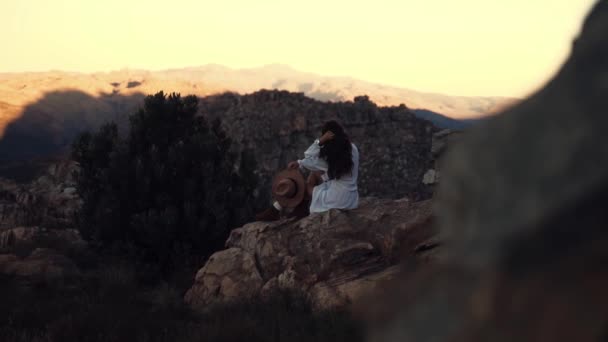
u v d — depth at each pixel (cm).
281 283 932
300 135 6744
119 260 1357
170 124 1580
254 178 1625
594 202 71
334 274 891
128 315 898
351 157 1022
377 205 1032
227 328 776
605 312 71
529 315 73
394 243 869
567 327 72
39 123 15775
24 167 6931
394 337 85
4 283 1107
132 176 1461
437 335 79
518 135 78
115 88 19600
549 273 73
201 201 1462
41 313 928
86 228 1480
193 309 991
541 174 75
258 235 1031
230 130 6850
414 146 6800
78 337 817
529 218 74
